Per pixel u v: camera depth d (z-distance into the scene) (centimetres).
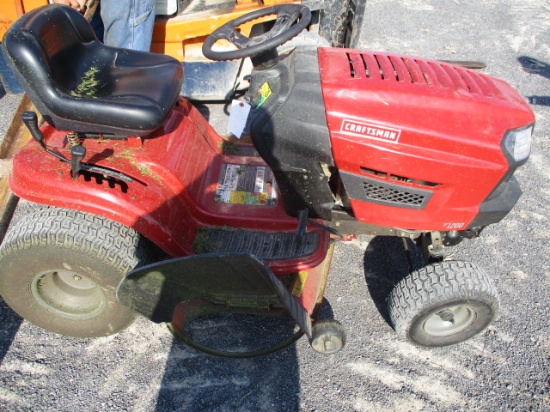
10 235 205
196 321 252
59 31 221
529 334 249
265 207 237
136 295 199
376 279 275
